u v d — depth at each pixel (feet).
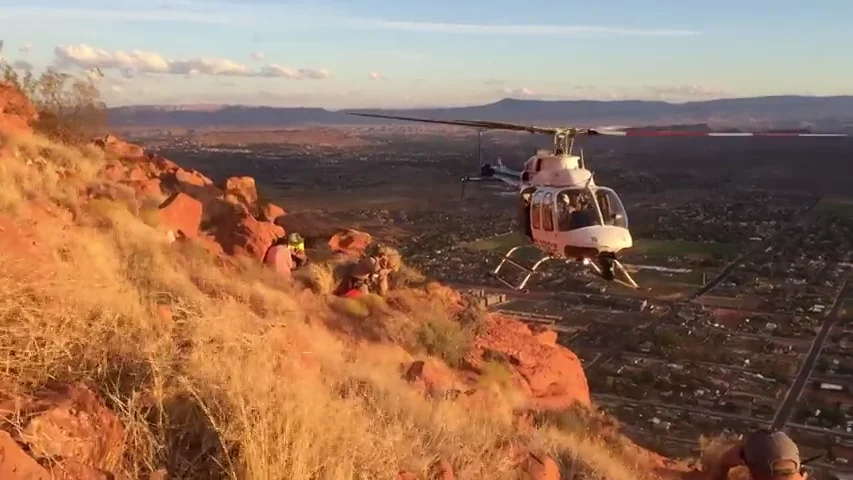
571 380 50.57
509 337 50.70
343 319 39.47
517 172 48.57
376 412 21.62
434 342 42.06
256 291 33.37
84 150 51.98
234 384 17.28
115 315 19.84
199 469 14.66
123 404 15.01
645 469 34.63
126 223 35.68
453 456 20.11
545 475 21.86
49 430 12.98
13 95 53.88
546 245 41.32
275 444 15.78
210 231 48.57
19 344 16.07
